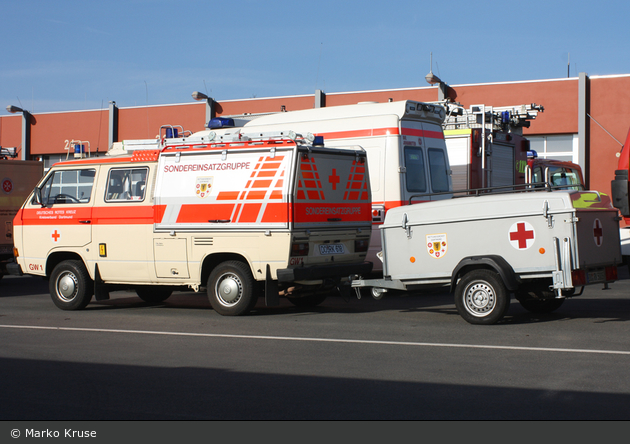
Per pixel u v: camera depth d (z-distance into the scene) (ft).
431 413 16.96
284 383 20.06
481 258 29.25
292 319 32.35
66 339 27.61
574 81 87.04
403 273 31.96
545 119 88.48
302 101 98.99
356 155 35.53
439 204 30.86
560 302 32.50
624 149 31.81
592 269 29.22
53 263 38.29
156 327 30.42
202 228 33.42
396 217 32.01
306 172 32.37
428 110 41.65
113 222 35.68
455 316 32.60
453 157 48.01
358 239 35.70
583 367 21.36
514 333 27.43
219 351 24.80
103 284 36.55
